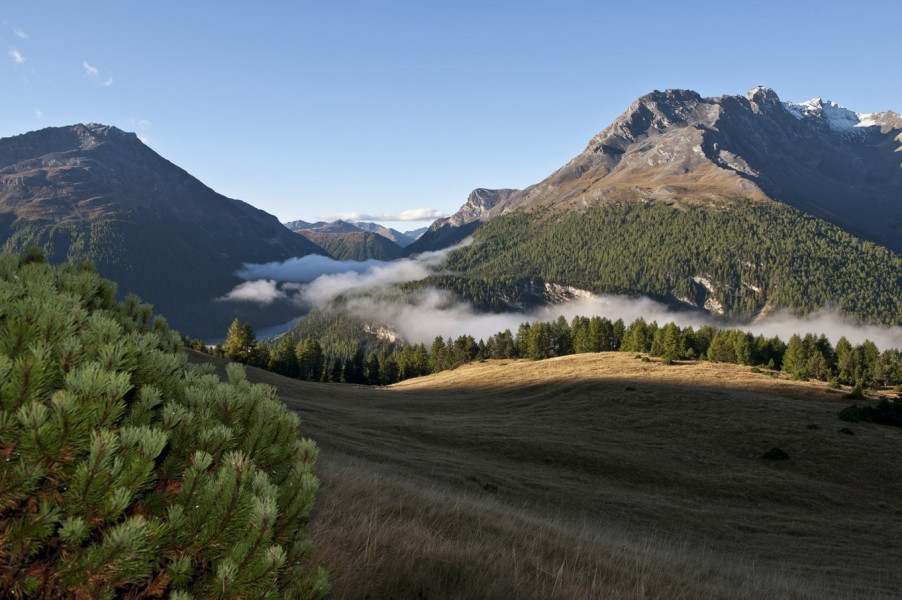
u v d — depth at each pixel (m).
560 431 42.34
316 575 3.13
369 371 136.50
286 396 46.94
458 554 6.79
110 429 2.21
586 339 131.50
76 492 1.91
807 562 19.81
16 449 1.85
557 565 8.12
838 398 53.78
